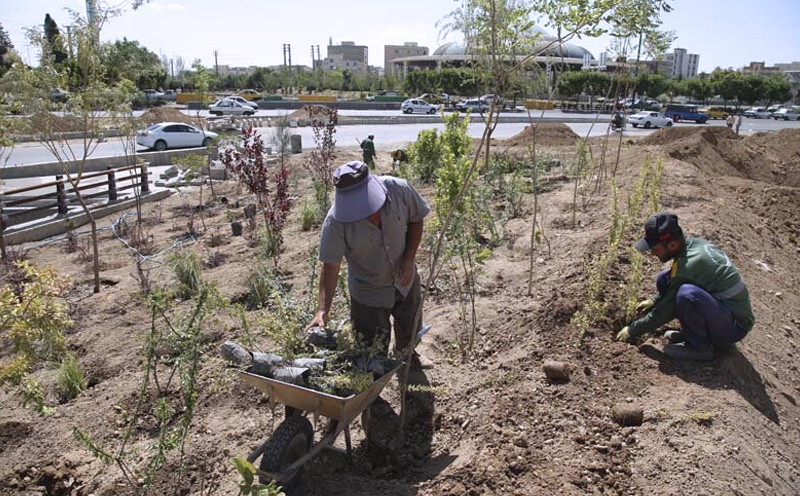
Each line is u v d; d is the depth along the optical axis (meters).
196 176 17.27
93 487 3.89
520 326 5.36
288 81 86.19
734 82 73.50
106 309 7.03
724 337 4.43
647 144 21.09
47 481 4.06
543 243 7.55
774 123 57.12
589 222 8.38
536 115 49.12
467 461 3.61
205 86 21.23
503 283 6.49
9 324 3.52
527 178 12.19
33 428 4.60
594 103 56.12
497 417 4.05
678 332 4.85
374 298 4.07
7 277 8.59
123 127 11.12
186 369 3.35
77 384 5.18
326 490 3.59
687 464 3.43
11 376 3.44
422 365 4.87
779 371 5.04
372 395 3.59
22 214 12.04
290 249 8.96
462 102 48.94
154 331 3.30
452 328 5.57
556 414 4.04
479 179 8.98
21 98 7.92
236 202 13.87
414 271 4.37
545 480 3.43
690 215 8.44
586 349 4.79
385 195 3.70
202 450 4.11
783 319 6.21
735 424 3.75
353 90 93.06
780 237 9.84
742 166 18.80
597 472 3.51
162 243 10.51
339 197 3.59
